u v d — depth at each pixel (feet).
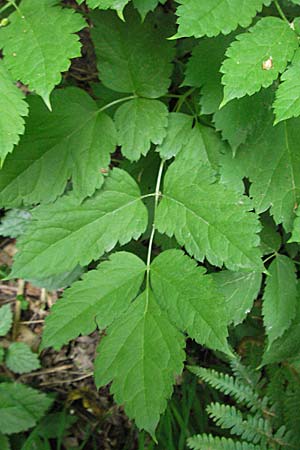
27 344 2.49
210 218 1.67
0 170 1.73
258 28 1.47
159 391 1.60
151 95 1.81
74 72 2.38
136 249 2.04
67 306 1.66
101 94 1.98
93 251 1.71
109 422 2.41
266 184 1.75
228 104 1.72
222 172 1.76
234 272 1.85
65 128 1.76
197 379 2.31
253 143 1.75
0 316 2.37
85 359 2.48
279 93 1.43
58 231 1.72
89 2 1.48
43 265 1.69
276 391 2.07
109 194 1.75
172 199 1.72
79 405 2.43
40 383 2.45
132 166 2.02
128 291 1.68
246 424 2.00
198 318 1.62
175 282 1.66
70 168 1.75
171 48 1.82
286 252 2.08
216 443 1.95
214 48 1.74
